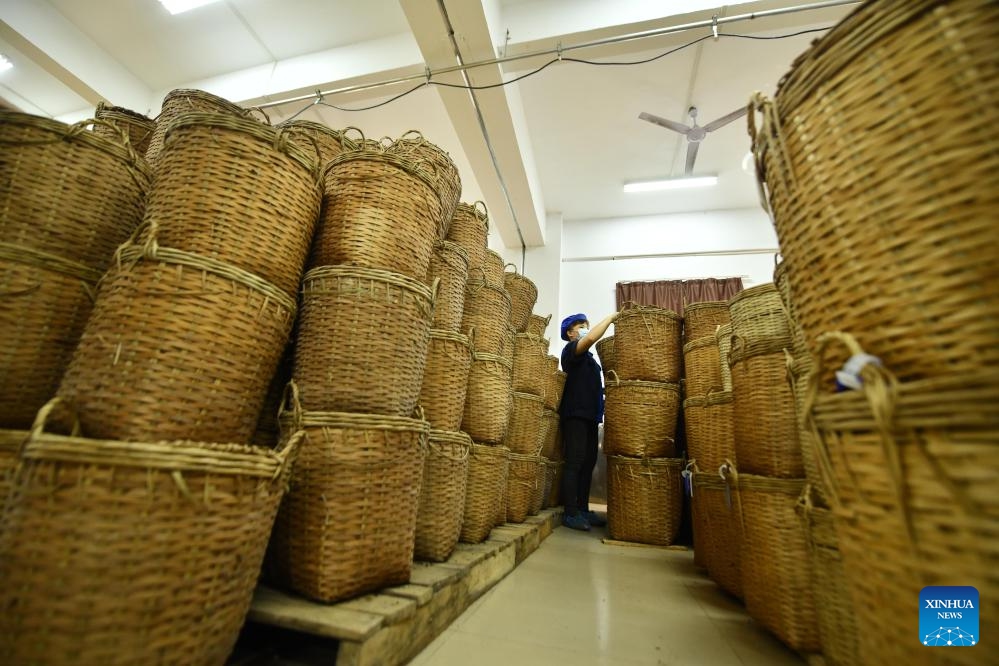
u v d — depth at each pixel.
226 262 1.07
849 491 0.59
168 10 4.28
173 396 0.94
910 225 0.52
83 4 4.33
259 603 1.07
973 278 0.47
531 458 2.85
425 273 1.51
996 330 0.45
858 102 0.59
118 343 0.94
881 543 0.54
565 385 3.73
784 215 0.72
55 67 4.45
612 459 3.11
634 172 6.14
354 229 1.35
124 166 1.33
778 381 1.46
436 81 3.79
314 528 1.13
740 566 1.70
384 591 1.20
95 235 1.25
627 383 3.08
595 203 6.91
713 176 6.08
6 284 1.09
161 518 0.77
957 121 0.49
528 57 3.75
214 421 1.00
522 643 1.27
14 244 1.10
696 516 2.33
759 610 1.42
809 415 0.65
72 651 0.70
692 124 5.17
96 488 0.74
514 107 4.43
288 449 0.97
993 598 0.42
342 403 1.24
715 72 4.47
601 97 4.88
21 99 5.49
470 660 1.14
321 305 1.29
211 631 0.81
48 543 0.72
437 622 1.29
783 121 0.71
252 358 1.08
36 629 0.70
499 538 2.14
